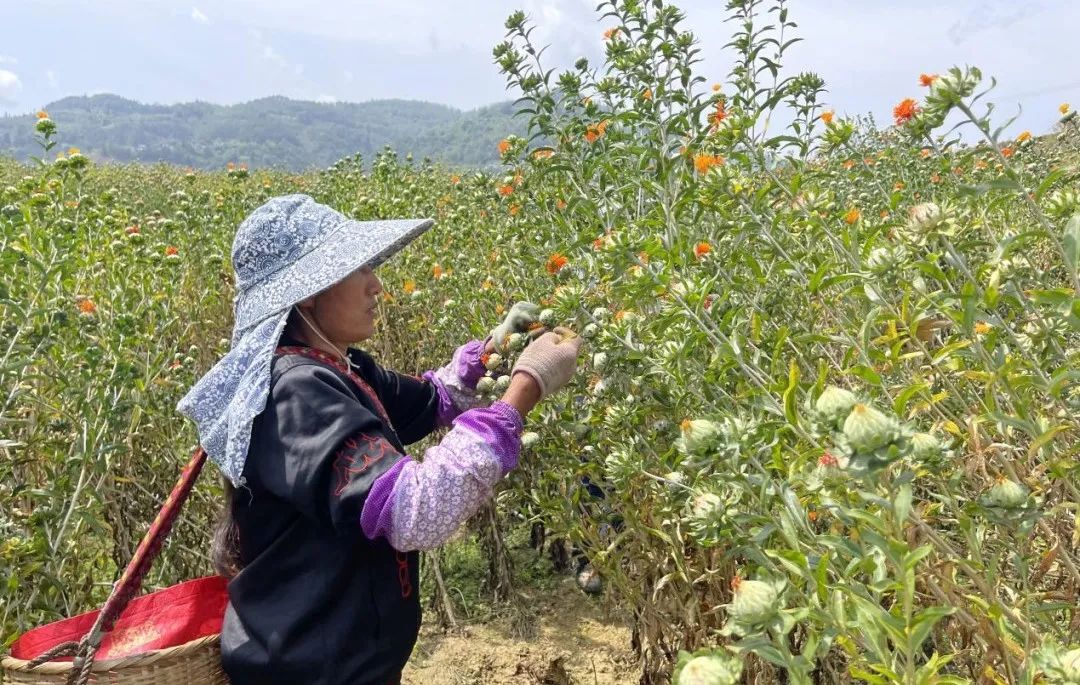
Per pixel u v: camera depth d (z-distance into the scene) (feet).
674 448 6.89
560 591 12.93
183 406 6.18
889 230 7.78
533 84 10.59
